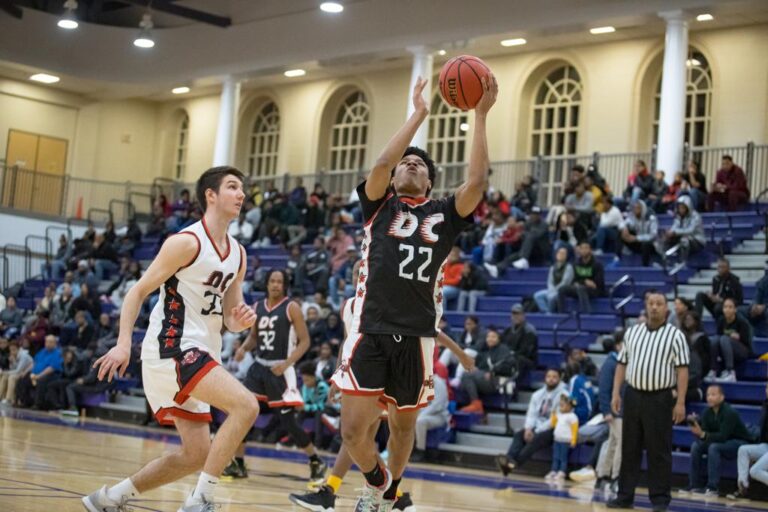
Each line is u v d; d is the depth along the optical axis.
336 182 30.41
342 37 26.83
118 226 34.03
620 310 17.14
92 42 31.72
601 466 12.81
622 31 24.61
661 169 21.53
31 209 33.03
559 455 13.77
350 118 31.19
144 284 5.00
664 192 20.61
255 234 26.47
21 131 33.34
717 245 18.58
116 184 34.72
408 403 5.59
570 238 19.50
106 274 27.83
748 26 23.31
